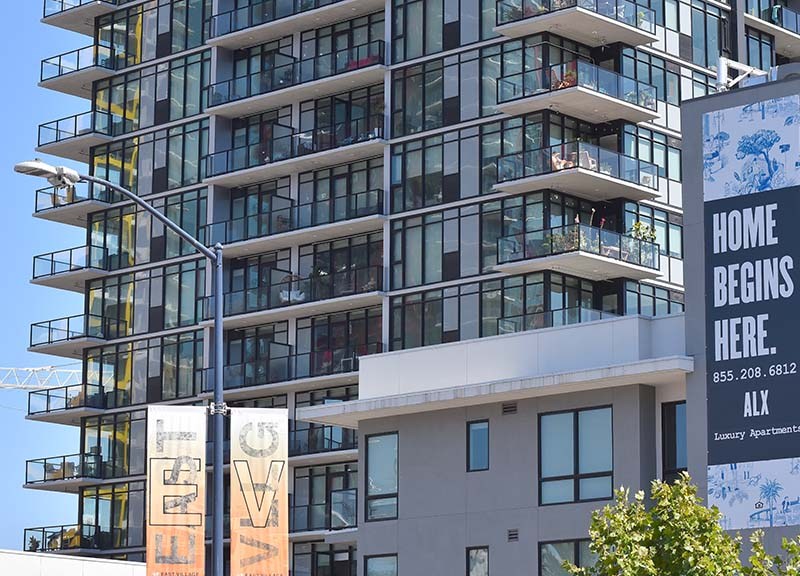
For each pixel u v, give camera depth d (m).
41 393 99.31
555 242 78.56
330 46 91.12
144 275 97.00
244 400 92.56
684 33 86.50
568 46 82.50
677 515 35.84
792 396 49.53
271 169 91.31
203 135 95.44
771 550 49.22
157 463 39.72
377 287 85.75
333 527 71.00
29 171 40.22
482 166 82.81
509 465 55.47
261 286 91.31
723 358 51.12
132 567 65.06
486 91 83.19
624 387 53.25
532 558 54.28
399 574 57.59
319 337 89.50
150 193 97.44
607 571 35.81
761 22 90.19
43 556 62.25
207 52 96.00
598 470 53.41
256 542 39.97
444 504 56.91
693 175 52.69
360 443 59.72
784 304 50.16
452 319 82.69
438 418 57.69
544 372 55.22
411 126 86.00
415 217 85.12
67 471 96.75
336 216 88.12
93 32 103.50
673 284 83.69
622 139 82.12
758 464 49.88
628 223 81.88
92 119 100.12
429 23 86.12
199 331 93.88
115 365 97.31
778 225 50.59
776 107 51.09
